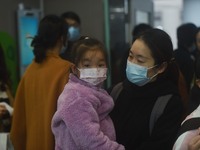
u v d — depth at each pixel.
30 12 4.30
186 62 3.05
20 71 4.19
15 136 2.01
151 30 1.54
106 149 1.28
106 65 1.45
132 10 4.93
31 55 4.26
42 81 1.88
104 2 4.49
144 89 1.53
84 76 1.40
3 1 4.14
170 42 1.52
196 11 7.26
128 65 1.56
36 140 1.90
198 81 1.44
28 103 1.95
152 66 1.49
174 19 8.34
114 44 4.54
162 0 8.36
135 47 1.52
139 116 1.50
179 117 1.46
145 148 1.44
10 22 4.24
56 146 1.39
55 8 4.73
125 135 1.51
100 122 1.41
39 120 1.89
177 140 1.21
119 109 1.56
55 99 1.81
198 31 3.35
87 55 1.40
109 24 4.49
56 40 1.96
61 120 1.34
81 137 1.28
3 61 2.47
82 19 4.59
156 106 1.48
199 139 1.13
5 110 2.19
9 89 2.46
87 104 1.31
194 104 1.48
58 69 1.85
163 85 1.52
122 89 1.62
